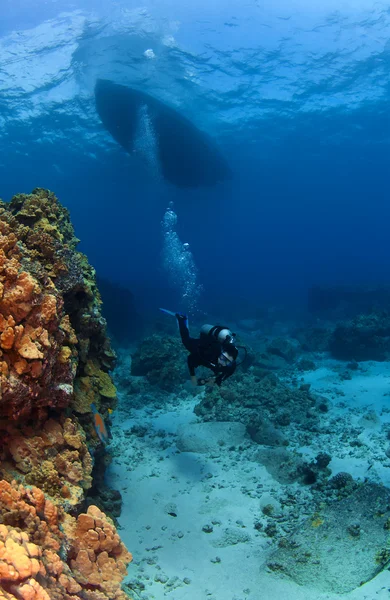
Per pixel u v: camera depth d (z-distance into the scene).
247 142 34.44
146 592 4.59
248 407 9.33
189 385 10.99
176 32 20.92
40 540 2.78
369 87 26.95
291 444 7.89
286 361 13.68
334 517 5.44
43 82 23.02
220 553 5.25
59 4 18.78
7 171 39.06
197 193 45.25
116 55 21.30
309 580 4.61
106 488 6.22
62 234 5.58
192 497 6.45
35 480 3.55
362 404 9.71
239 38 22.38
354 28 22.56
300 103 28.50
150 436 8.45
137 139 24.17
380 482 6.40
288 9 21.27
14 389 3.22
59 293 4.12
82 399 4.94
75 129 28.64
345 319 20.53
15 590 1.93
